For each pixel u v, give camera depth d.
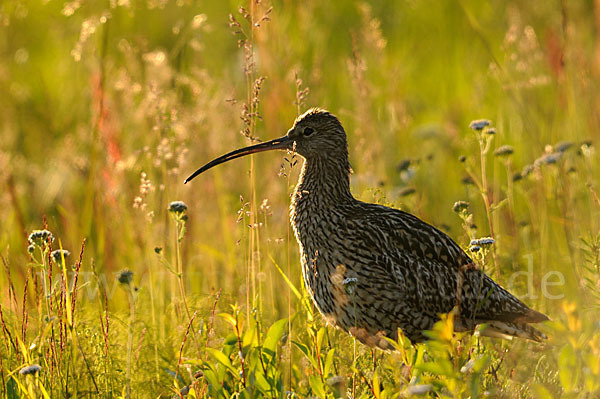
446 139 16.31
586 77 15.55
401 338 8.49
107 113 14.29
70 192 15.49
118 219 13.67
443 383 7.60
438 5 20.80
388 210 10.27
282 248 12.41
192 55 17.14
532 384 7.69
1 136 17.72
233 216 13.97
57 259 9.44
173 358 10.06
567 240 12.09
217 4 18.36
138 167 14.12
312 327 8.85
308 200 10.37
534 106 16.06
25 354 8.86
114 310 12.21
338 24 19.41
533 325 10.29
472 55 19.38
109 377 9.41
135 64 15.20
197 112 14.20
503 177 15.45
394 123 16.05
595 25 18.41
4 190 15.52
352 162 15.52
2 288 12.23
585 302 10.24
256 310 9.62
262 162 14.80
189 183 14.04
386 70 17.67
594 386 7.33
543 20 18.53
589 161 13.11
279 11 17.45
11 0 19.70
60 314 9.08
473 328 9.89
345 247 9.91
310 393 9.32
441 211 14.55
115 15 17.48
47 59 21.14
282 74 15.77
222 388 8.51
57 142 17.22
